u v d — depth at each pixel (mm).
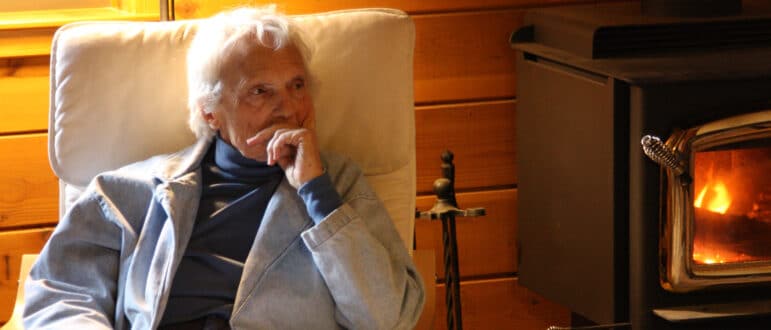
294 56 1831
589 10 2486
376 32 2016
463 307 2723
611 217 2199
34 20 2432
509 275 2729
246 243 1834
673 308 2195
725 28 2354
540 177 2486
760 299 2229
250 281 1767
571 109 2312
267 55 1812
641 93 2080
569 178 2354
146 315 1772
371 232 1824
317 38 2008
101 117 1995
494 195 2670
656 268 2170
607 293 2258
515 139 2654
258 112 1819
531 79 2479
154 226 1847
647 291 2180
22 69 2461
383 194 2006
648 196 2133
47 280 1843
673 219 2121
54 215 2545
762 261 2201
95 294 1843
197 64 1859
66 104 1991
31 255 2016
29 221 2537
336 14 2043
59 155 1995
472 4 2570
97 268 1857
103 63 1998
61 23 2436
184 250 1806
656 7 2412
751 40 2367
